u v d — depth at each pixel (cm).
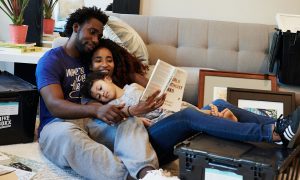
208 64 343
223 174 170
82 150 198
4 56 273
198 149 174
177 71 207
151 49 340
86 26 225
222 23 351
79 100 234
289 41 317
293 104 294
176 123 195
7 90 234
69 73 228
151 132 204
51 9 337
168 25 345
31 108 242
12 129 238
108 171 195
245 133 184
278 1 374
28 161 215
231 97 298
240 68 343
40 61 225
